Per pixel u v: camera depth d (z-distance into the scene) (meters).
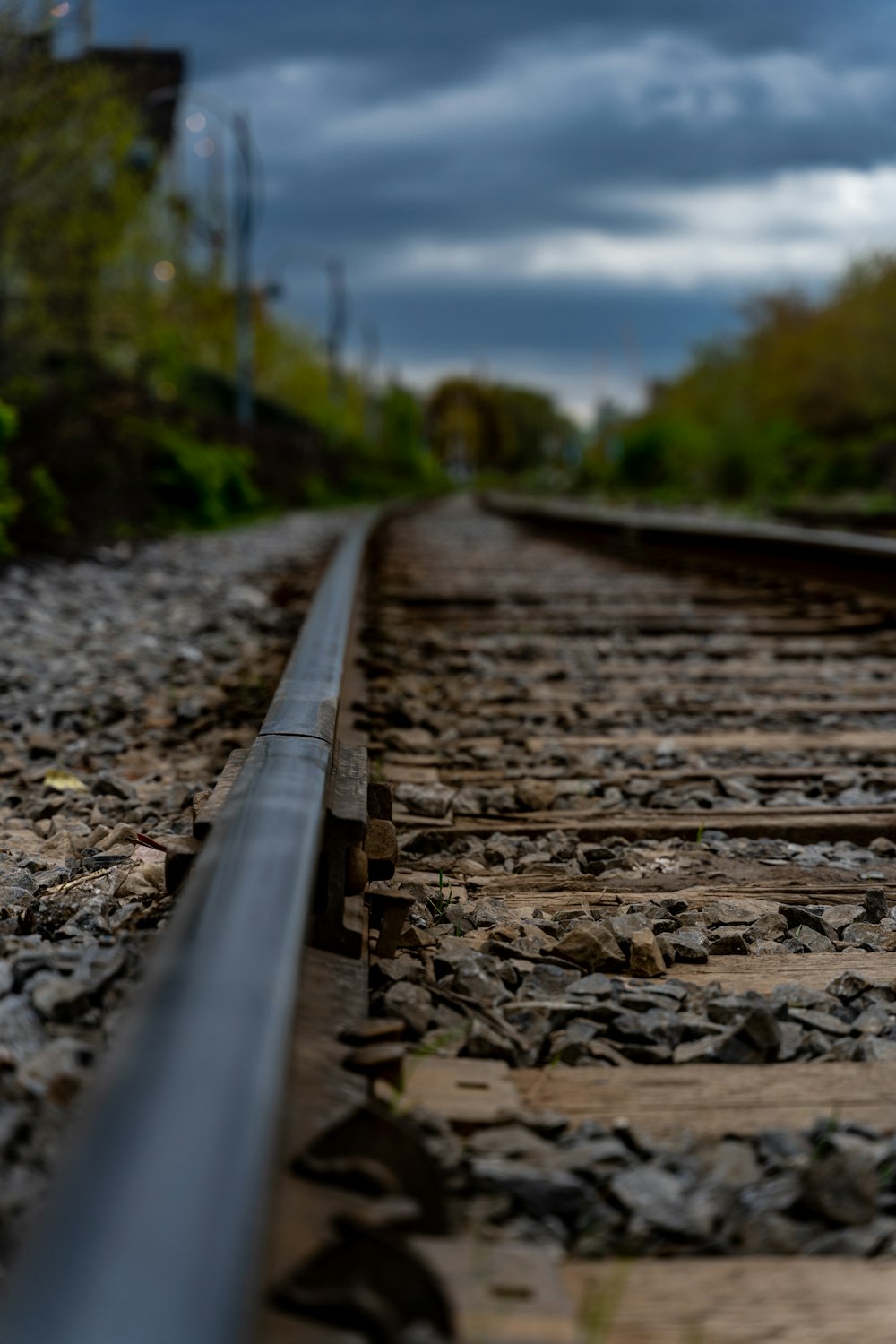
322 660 4.02
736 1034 2.23
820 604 9.13
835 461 33.41
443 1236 1.47
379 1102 1.79
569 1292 1.43
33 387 13.20
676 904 3.14
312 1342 1.13
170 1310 0.92
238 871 1.76
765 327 42.16
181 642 7.62
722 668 6.65
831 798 4.30
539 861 3.55
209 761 4.59
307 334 45.56
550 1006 2.36
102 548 12.34
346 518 25.84
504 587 10.98
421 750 4.75
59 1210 1.03
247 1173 1.09
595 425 75.12
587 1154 1.78
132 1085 1.19
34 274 14.50
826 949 2.91
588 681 6.36
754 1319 1.46
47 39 12.86
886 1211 1.69
